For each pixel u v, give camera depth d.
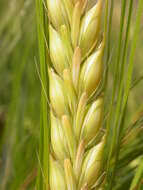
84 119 0.08
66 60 0.08
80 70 0.08
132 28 0.14
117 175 0.11
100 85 0.08
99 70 0.08
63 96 0.08
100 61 0.08
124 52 0.08
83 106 0.08
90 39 0.08
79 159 0.08
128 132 0.10
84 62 0.08
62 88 0.08
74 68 0.08
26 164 0.12
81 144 0.08
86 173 0.08
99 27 0.08
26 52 0.14
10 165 0.14
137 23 0.07
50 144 0.08
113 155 0.09
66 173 0.08
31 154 0.12
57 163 0.08
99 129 0.08
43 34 0.08
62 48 0.08
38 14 0.08
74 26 0.08
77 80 0.08
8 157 0.14
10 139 0.14
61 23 0.08
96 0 0.08
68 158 0.08
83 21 0.08
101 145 0.08
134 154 0.10
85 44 0.08
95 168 0.08
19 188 0.12
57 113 0.08
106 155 0.09
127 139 0.10
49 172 0.08
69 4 0.08
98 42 0.08
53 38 0.08
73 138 0.08
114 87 0.08
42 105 0.08
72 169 0.08
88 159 0.08
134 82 0.10
